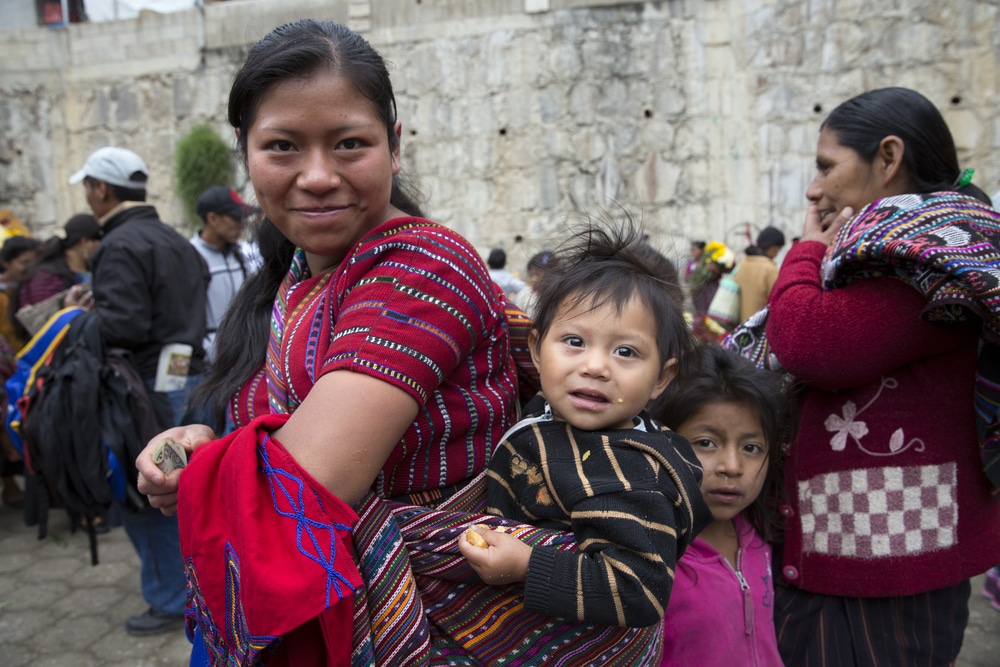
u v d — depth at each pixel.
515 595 1.05
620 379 1.07
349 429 0.90
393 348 0.93
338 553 0.88
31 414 2.91
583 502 1.01
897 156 1.52
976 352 1.43
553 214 8.85
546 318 1.16
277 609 0.83
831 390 1.48
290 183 1.00
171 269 3.08
